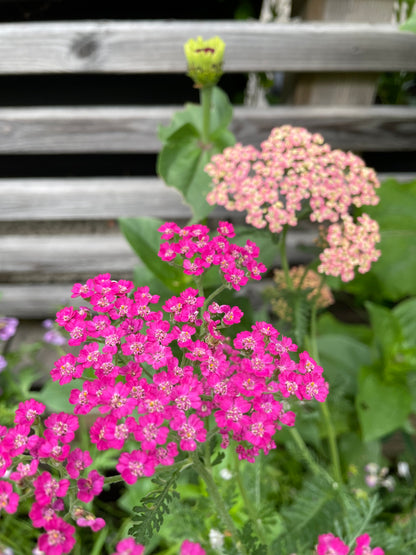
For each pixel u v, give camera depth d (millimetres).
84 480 350
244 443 418
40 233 1054
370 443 833
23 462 380
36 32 785
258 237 656
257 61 819
